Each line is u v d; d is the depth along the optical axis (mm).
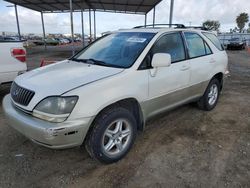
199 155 3271
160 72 3447
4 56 4816
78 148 3422
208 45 4730
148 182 2699
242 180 2748
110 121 2850
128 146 3178
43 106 2564
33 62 14320
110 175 2828
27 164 3025
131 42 3631
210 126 4262
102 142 2846
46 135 2465
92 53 3900
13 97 3008
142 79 3180
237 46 28828
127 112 3051
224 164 3066
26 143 3539
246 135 3928
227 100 5938
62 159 3150
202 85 4539
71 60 3938
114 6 20250
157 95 3465
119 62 3332
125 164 3041
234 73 10438
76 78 2848
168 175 2826
